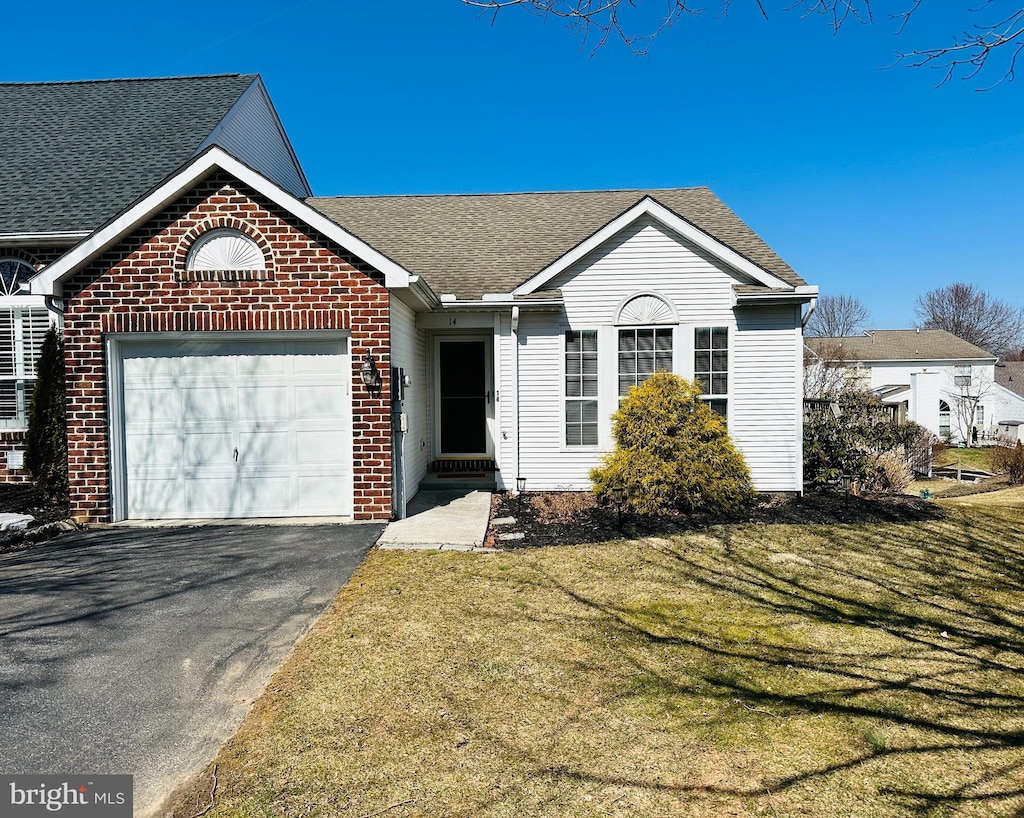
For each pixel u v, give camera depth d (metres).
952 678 4.44
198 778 3.26
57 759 3.42
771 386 10.34
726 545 7.62
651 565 6.87
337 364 8.62
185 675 4.38
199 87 15.02
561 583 6.27
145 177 11.11
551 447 10.66
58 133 12.83
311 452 8.69
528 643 4.90
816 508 9.45
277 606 5.66
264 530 8.13
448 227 13.69
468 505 9.61
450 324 10.88
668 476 8.87
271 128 16.38
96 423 8.41
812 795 3.15
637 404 9.28
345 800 3.09
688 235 10.20
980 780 3.28
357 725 3.75
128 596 5.88
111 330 8.34
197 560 6.94
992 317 60.44
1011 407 36.19
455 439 12.37
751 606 5.75
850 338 40.31
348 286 8.31
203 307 8.32
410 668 4.47
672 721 3.82
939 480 20.73
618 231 10.31
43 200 10.43
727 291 10.34
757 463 10.41
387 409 8.41
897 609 5.75
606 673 4.43
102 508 8.48
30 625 5.22
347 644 4.85
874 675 4.47
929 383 31.05
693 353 10.41
